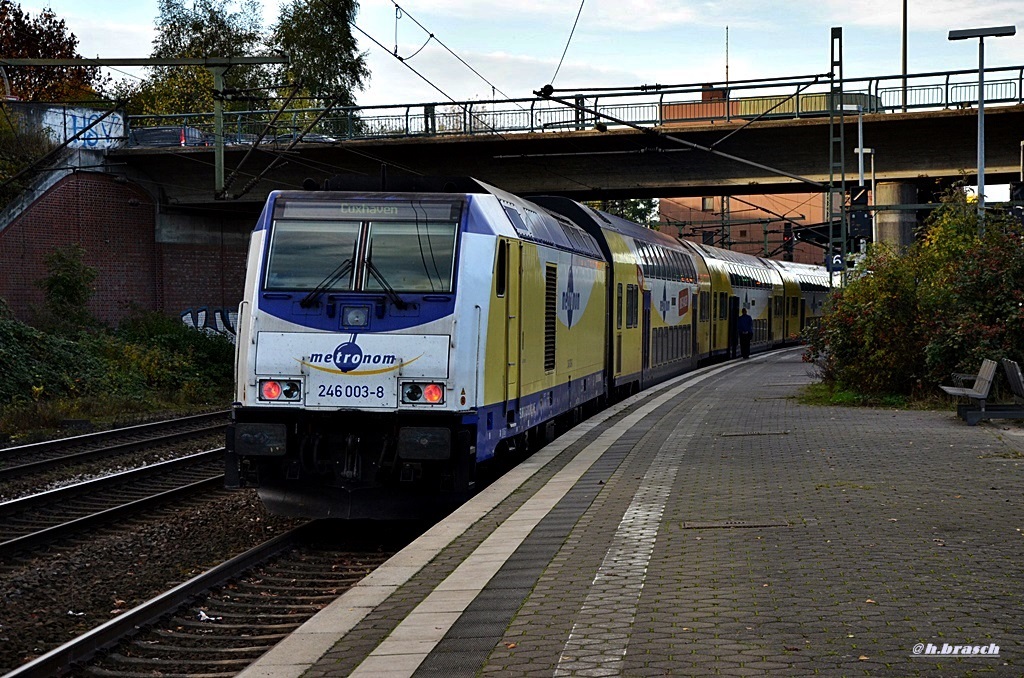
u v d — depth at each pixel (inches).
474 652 242.8
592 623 260.5
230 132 1519.4
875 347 837.8
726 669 221.6
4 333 1127.6
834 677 215.0
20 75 2132.1
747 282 1726.1
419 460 462.3
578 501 439.5
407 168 1457.9
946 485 443.2
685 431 679.1
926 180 1407.5
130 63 836.6
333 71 2559.1
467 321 476.4
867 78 1263.5
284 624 353.4
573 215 834.2
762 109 1306.6
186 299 1572.3
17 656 321.4
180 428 964.0
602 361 811.4
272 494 490.0
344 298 479.8
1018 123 1284.4
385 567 335.0
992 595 273.4
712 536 355.6
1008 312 770.2
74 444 826.2
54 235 1385.3
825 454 546.6
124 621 329.1
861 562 311.7
